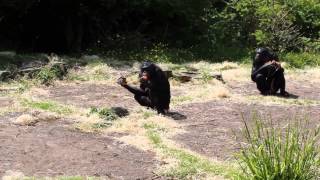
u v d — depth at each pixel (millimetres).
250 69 17859
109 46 20859
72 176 7574
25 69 14773
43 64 15617
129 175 7793
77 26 20500
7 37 20453
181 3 22453
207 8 23859
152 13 23078
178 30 23172
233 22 23734
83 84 14641
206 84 15086
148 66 11289
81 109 11438
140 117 10820
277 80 14047
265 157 7055
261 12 22047
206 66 18234
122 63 17734
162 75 11359
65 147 8922
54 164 8141
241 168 7531
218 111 12039
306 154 7125
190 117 11398
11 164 8070
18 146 8875
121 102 12625
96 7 20797
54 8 19922
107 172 7883
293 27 22000
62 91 13672
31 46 20906
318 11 23250
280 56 19984
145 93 11617
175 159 8453
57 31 20781
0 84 13766
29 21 20469
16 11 19219
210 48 21953
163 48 20953
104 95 13383
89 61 17125
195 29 23531
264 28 22141
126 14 22406
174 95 13625
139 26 22469
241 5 23172
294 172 6930
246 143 9461
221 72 17016
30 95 12820
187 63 19062
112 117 10648
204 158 8555
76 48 20438
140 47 21094
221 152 8969
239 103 12930
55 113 11039
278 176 6914
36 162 8195
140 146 9086
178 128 10398
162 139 9531
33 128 9961
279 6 22016
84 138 9469
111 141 9359
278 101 13258
